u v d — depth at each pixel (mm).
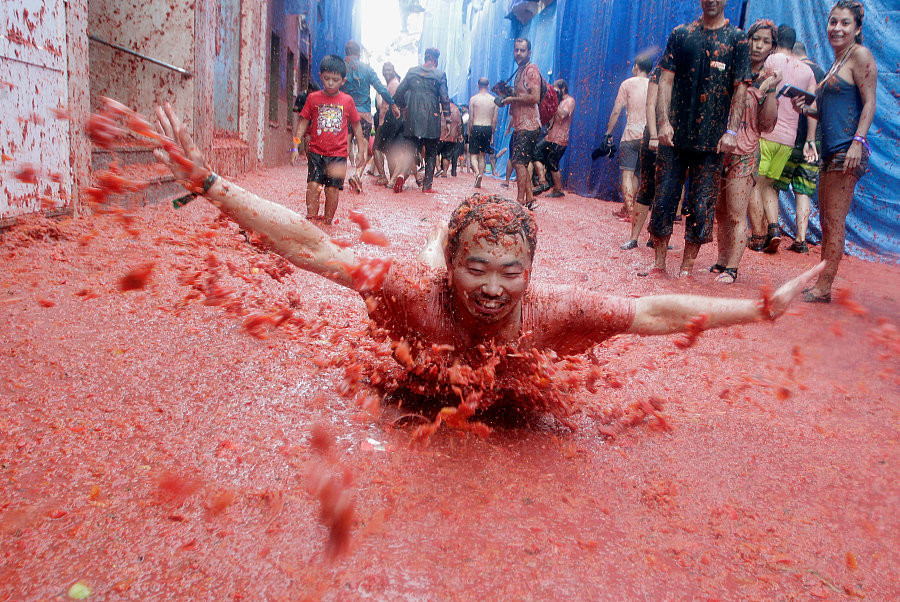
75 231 5508
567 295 2783
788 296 2674
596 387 3559
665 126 6418
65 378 3000
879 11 9414
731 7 11352
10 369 3033
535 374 2881
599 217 11742
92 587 1795
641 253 8148
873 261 9016
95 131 2307
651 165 8023
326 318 4168
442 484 2438
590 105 15953
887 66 9320
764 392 3619
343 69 7668
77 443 2486
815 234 10281
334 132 7668
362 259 2717
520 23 22891
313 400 3027
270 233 2625
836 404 3486
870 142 9570
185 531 2047
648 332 2799
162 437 2578
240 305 3500
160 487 2252
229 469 2398
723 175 6617
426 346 2834
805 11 10305
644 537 2225
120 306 3990
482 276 2500
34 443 2461
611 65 15078
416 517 2217
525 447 2809
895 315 5168
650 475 2643
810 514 2418
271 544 2014
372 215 9047
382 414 2955
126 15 8922
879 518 2412
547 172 15586
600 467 2684
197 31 9219
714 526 2312
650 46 13672
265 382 3168
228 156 11750
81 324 3660
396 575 1928
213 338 3666
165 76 9086
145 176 6922
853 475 2721
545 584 1950
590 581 1982
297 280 5016
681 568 2078
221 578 1862
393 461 2561
